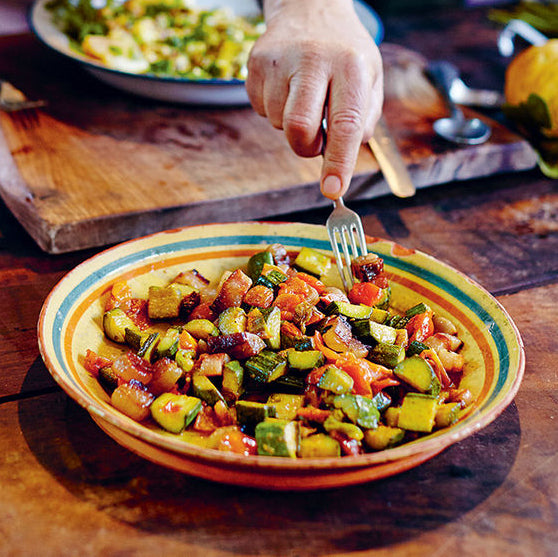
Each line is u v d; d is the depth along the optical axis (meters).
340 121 0.50
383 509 0.40
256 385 0.44
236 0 0.93
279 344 0.45
